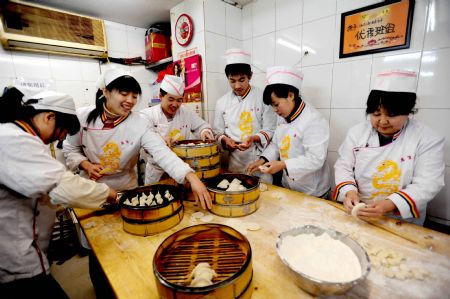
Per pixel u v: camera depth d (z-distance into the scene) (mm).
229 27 2461
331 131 2039
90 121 1396
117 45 2916
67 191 918
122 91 1225
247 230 979
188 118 2131
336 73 1936
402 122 1054
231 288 565
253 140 1903
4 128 847
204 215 1127
